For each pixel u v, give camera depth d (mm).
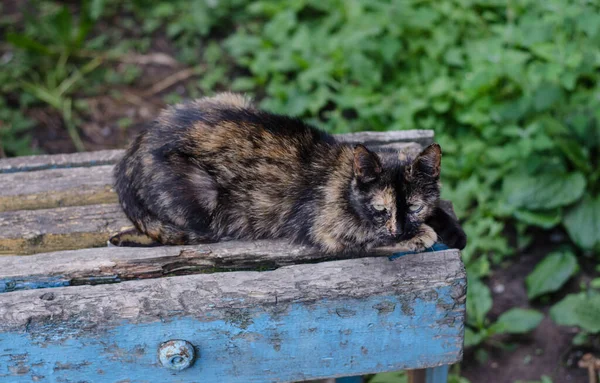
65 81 2113
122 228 1434
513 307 1771
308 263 1370
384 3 2145
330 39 2072
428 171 1383
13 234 1421
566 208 1812
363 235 1383
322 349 1354
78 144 1997
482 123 1926
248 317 1322
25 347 1306
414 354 1368
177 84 2145
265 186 1418
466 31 2086
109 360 1328
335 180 1407
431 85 1951
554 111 1919
